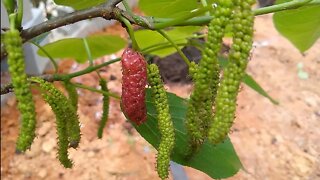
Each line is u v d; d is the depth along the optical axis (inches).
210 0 8.5
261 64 20.8
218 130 5.6
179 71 19.2
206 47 5.8
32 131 6.2
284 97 18.6
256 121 17.9
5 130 20.3
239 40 5.4
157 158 6.9
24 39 7.0
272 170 15.6
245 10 5.3
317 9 9.7
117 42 12.2
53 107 7.6
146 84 6.9
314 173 14.7
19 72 5.9
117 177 17.7
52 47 12.0
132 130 19.5
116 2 6.9
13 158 19.0
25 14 20.6
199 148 7.9
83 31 24.3
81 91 21.8
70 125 8.2
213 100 6.5
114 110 20.6
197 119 6.5
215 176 8.6
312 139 15.8
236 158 8.9
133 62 6.5
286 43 21.8
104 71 23.1
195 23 6.8
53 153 19.1
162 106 6.9
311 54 20.2
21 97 6.0
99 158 18.5
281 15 10.2
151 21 6.8
